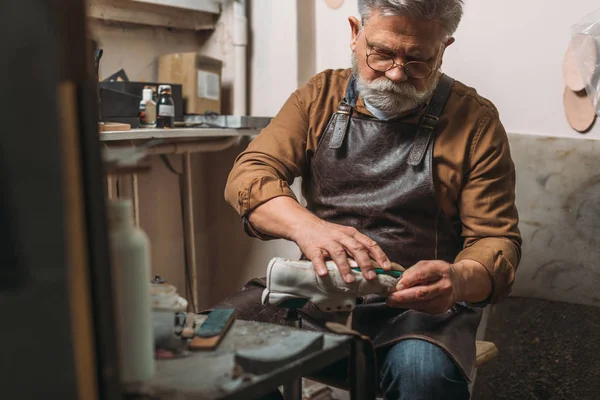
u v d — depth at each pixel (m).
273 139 1.91
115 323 0.83
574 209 2.10
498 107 2.25
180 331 1.17
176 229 2.82
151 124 2.33
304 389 2.61
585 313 2.11
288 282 1.49
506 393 2.25
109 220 0.91
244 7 2.65
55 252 0.73
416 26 1.60
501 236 1.73
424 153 1.75
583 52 2.06
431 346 1.53
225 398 0.92
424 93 1.71
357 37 1.76
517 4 2.17
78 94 0.76
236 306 1.75
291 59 2.60
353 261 1.52
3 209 0.70
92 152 0.78
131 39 2.59
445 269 1.51
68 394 0.76
